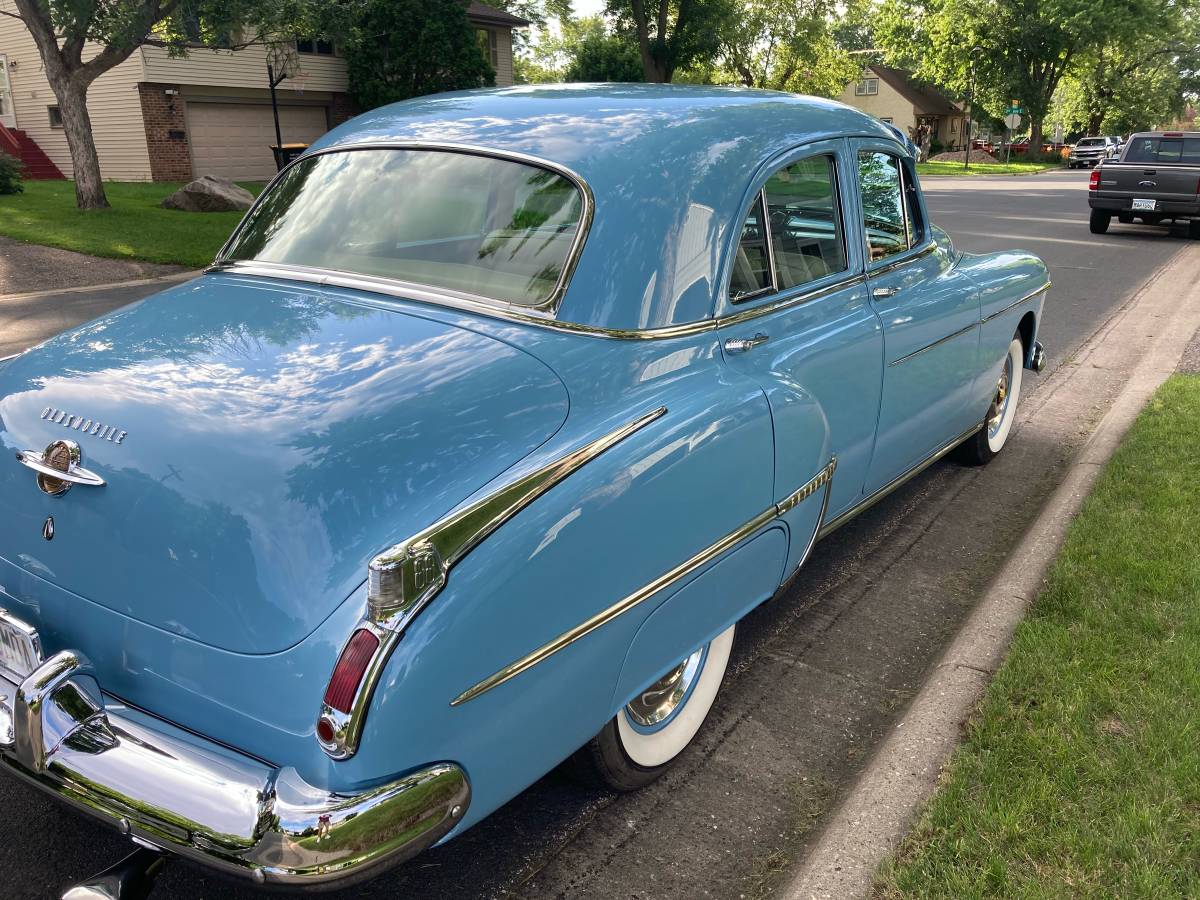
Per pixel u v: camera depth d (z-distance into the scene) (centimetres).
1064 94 6794
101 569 200
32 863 241
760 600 281
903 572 417
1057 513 429
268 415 201
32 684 191
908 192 387
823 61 5041
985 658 312
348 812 171
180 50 1680
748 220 280
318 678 175
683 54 3944
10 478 217
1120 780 249
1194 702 281
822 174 322
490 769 194
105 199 1727
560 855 248
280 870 168
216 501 188
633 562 217
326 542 180
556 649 200
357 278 261
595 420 217
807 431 277
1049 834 232
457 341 225
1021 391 693
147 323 255
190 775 180
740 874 242
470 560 181
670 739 273
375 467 189
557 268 240
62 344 252
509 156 267
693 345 253
